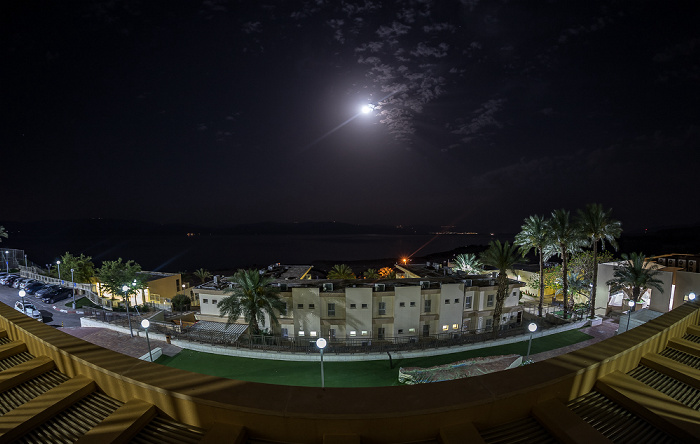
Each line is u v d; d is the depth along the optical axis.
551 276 58.50
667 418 6.36
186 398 6.04
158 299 52.66
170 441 5.91
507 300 41.16
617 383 7.40
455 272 48.84
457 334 38.19
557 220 43.38
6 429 6.20
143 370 7.04
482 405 5.89
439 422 5.75
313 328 36.06
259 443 5.70
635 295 38.62
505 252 36.91
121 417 6.14
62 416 6.89
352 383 24.23
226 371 25.84
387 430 5.61
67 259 56.28
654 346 9.45
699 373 8.15
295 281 41.19
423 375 23.06
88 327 34.00
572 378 6.88
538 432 6.12
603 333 36.38
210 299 37.59
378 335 37.03
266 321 36.34
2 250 69.38
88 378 7.63
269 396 5.98
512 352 30.95
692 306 12.55
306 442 5.66
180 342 29.91
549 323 40.84
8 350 9.67
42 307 42.62
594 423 6.50
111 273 46.06
